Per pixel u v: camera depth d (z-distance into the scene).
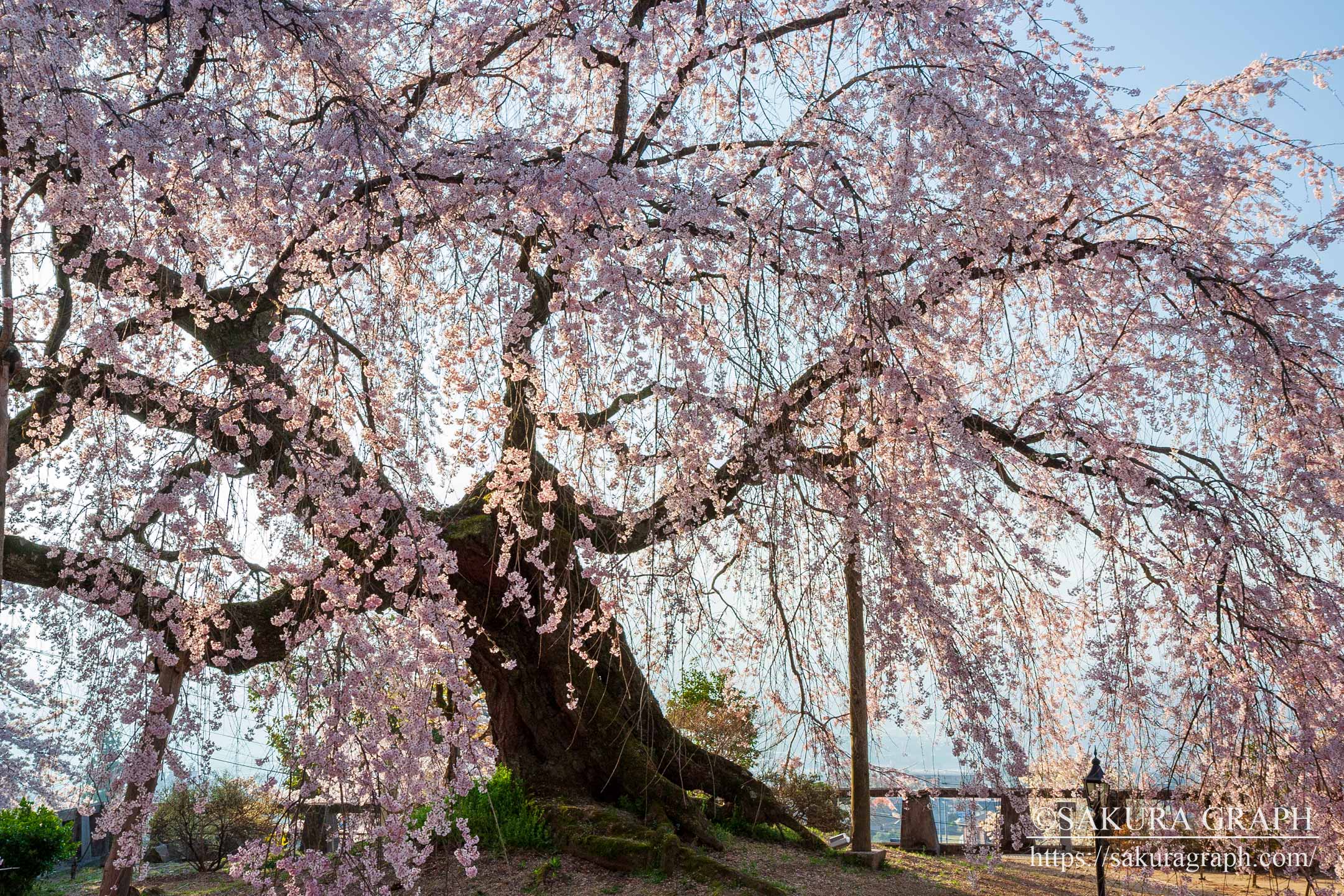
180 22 4.04
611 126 6.12
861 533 4.12
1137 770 4.46
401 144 4.12
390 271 4.61
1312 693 4.14
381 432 3.90
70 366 4.46
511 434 5.25
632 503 4.29
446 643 3.83
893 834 9.48
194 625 4.20
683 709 10.59
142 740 3.68
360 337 4.03
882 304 4.43
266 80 5.01
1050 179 5.01
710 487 4.28
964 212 4.71
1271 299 5.05
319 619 3.76
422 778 3.79
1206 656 4.23
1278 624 4.24
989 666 4.14
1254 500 4.66
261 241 3.98
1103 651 4.36
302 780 3.60
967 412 4.36
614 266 3.96
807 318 4.47
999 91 4.81
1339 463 4.72
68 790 4.58
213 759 3.79
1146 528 4.51
